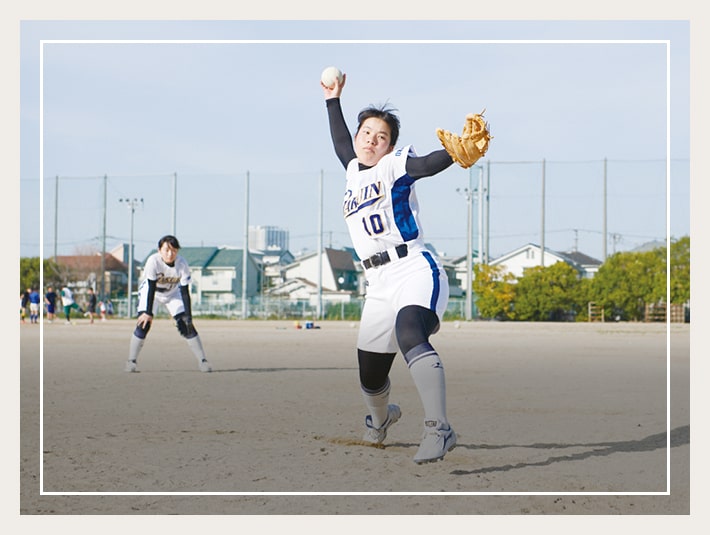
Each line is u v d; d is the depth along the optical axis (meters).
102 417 7.61
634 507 4.63
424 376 5.22
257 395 9.31
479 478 5.23
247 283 58.03
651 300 41.50
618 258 42.50
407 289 5.59
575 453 6.02
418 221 5.79
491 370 12.77
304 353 16.42
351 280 63.38
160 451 6.04
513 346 19.47
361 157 5.88
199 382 10.69
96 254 46.28
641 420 7.59
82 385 10.28
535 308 42.75
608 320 42.66
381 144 5.84
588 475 5.32
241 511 4.53
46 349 17.16
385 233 5.68
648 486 5.06
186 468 5.50
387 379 6.10
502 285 43.28
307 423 7.30
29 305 37.22
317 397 9.14
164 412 7.95
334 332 26.97
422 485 5.05
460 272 52.03
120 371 12.22
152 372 12.09
